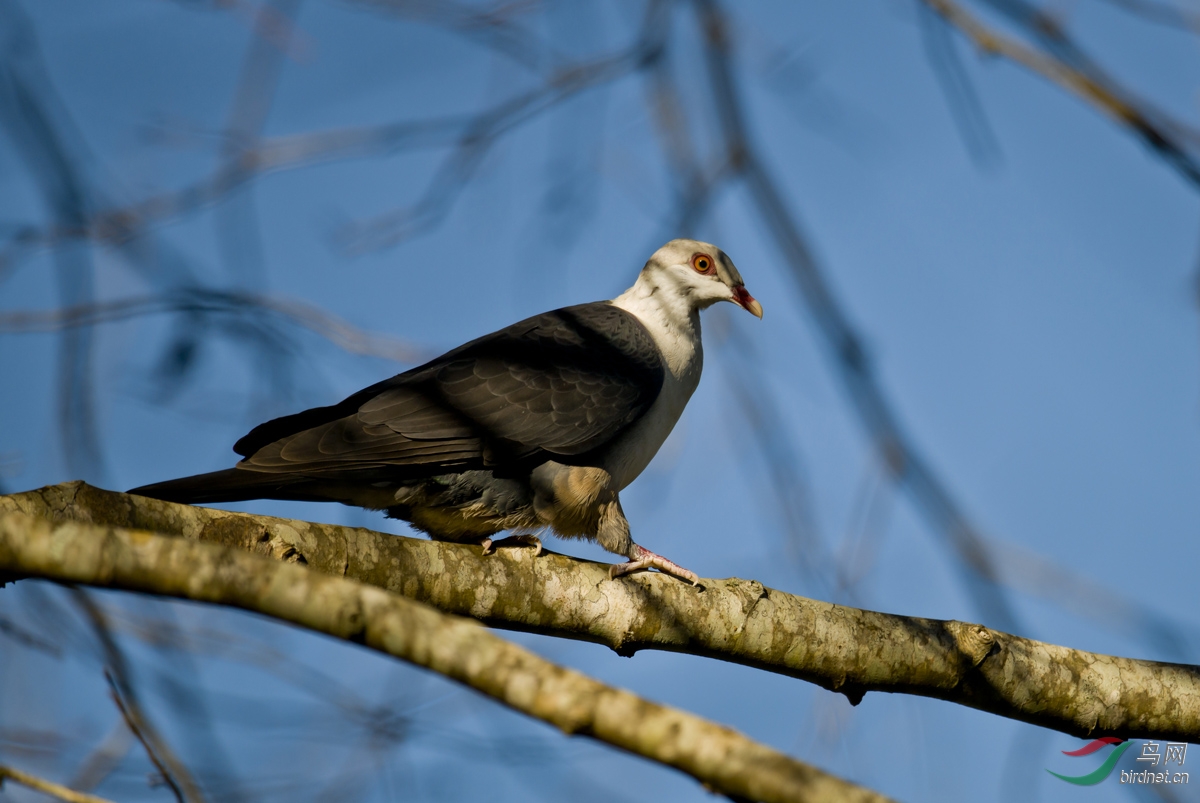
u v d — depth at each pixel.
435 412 9.11
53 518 6.30
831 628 7.71
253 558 4.75
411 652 4.69
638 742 4.51
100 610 7.42
